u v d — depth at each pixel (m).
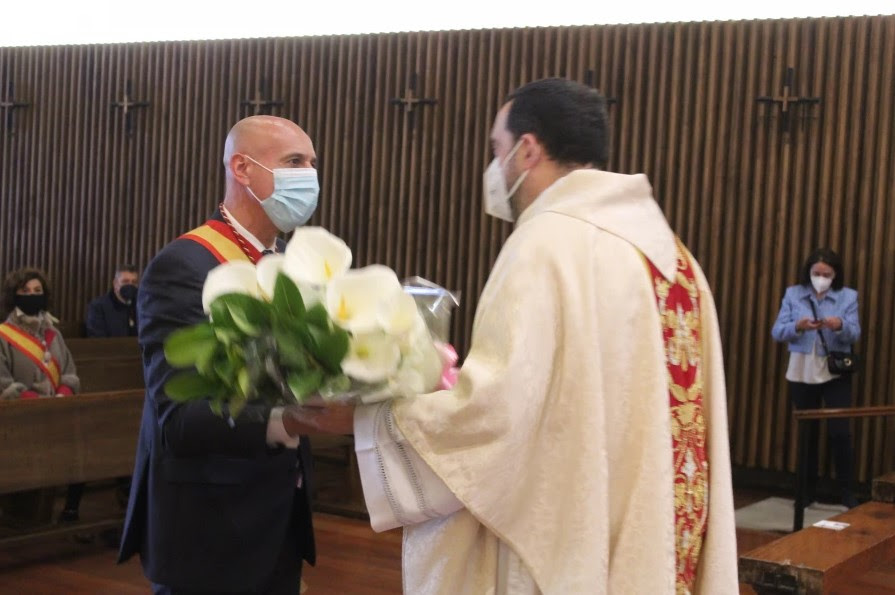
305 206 2.30
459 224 8.17
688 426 1.71
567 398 1.60
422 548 1.64
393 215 8.42
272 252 2.36
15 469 4.54
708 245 7.33
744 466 7.20
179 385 1.53
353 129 8.59
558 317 1.61
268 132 2.29
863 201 6.86
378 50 8.44
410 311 1.53
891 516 3.70
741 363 7.21
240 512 2.13
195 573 2.11
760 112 7.13
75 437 4.79
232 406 1.52
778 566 2.87
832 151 7.01
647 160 7.50
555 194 1.71
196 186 9.23
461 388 1.56
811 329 6.23
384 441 1.59
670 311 1.71
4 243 10.16
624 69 7.59
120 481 5.79
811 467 6.59
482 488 1.55
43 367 5.35
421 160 8.30
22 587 4.52
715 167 7.31
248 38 9.01
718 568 1.72
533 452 1.61
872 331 6.83
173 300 2.08
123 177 9.58
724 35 7.26
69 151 9.84
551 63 7.86
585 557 1.55
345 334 1.48
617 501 1.63
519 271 1.61
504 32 7.98
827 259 6.32
